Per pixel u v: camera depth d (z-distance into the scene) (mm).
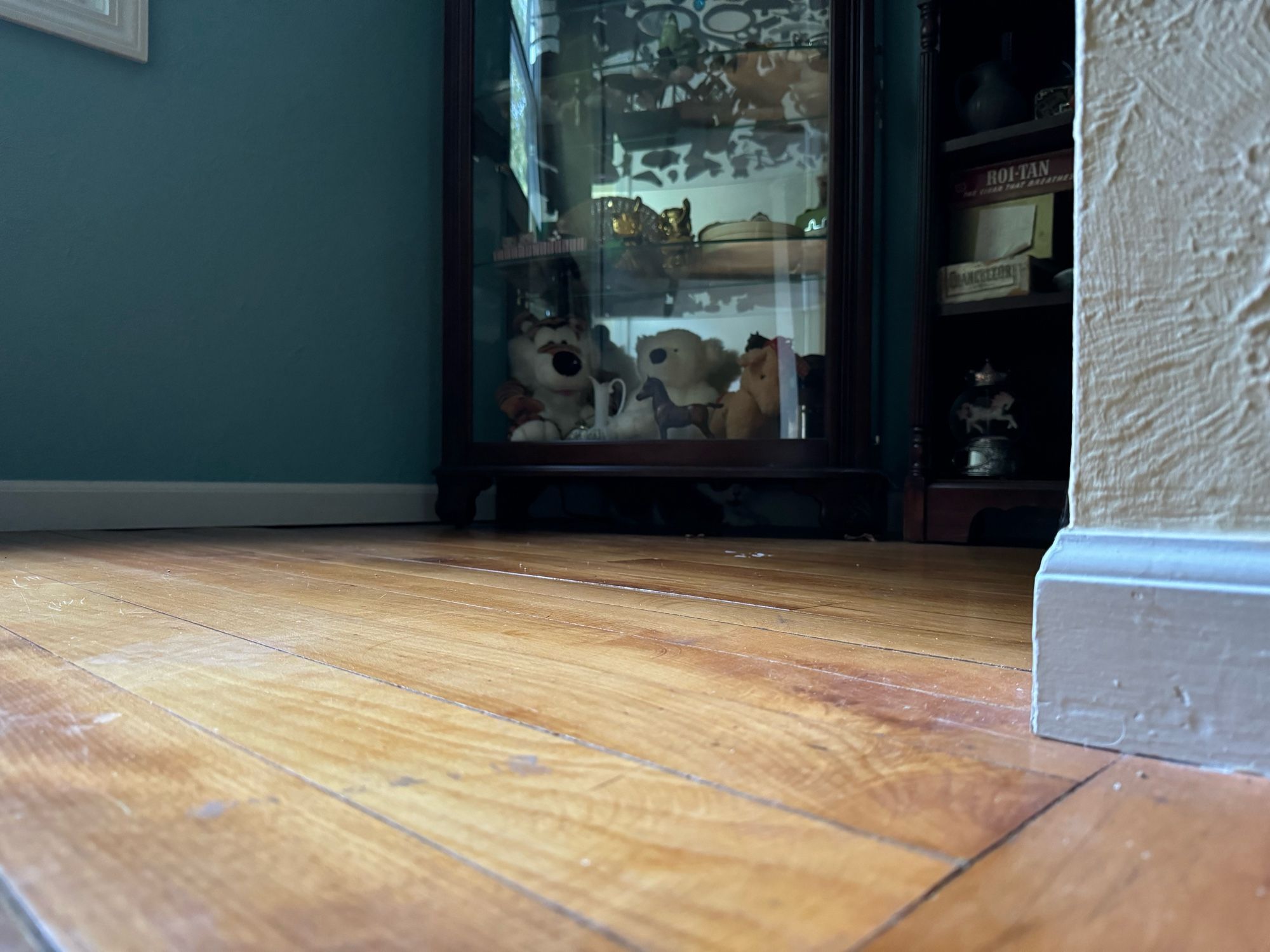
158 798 405
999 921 302
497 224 2428
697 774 447
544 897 314
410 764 456
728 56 2271
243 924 291
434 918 297
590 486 2752
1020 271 1900
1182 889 328
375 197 2512
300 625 859
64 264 1927
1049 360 2100
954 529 1942
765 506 2527
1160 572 490
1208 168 487
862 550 1784
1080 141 525
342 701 579
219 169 2174
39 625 853
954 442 2088
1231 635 466
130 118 2021
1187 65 491
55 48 1903
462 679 644
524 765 457
